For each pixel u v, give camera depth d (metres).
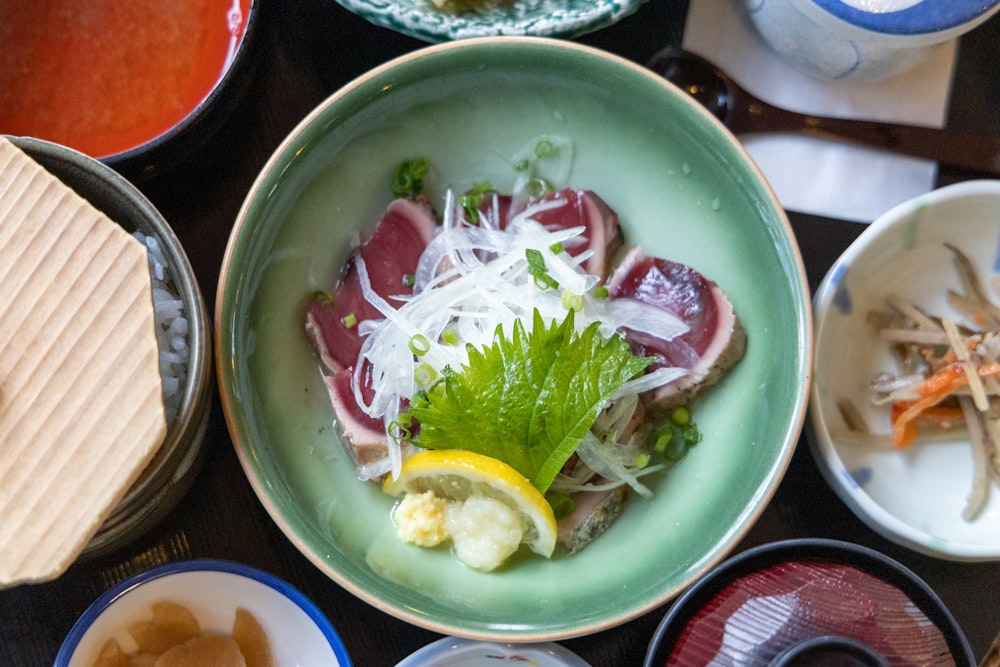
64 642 0.56
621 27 0.62
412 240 0.60
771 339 0.58
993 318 0.61
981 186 0.59
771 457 0.56
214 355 0.55
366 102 0.57
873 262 0.61
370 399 0.59
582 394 0.56
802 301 0.57
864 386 0.62
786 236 0.57
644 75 0.57
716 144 0.57
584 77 0.58
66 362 0.50
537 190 0.61
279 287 0.58
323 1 0.62
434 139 0.60
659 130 0.59
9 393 0.50
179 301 0.55
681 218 0.60
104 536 0.54
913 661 0.55
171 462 0.53
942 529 0.61
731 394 0.59
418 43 0.62
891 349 0.62
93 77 0.60
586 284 0.59
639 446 0.59
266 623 0.59
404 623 0.60
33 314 0.50
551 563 0.58
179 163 0.58
